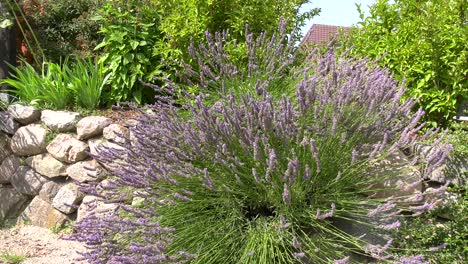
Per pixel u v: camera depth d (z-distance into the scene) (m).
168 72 5.20
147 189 3.22
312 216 3.10
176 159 3.14
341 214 3.33
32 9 7.76
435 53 4.05
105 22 5.56
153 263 2.89
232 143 3.24
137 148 3.54
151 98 5.61
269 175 3.07
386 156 3.20
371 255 2.94
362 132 3.29
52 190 5.20
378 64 4.29
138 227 3.17
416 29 4.18
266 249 2.97
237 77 4.04
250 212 3.39
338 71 3.51
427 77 4.03
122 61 5.41
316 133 3.17
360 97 3.23
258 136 3.13
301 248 3.07
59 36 7.82
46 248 4.60
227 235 3.08
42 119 5.37
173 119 3.66
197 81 5.08
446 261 3.15
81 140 5.04
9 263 4.25
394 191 3.45
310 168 3.19
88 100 5.43
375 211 2.85
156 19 5.52
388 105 3.50
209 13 5.02
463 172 3.48
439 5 4.20
